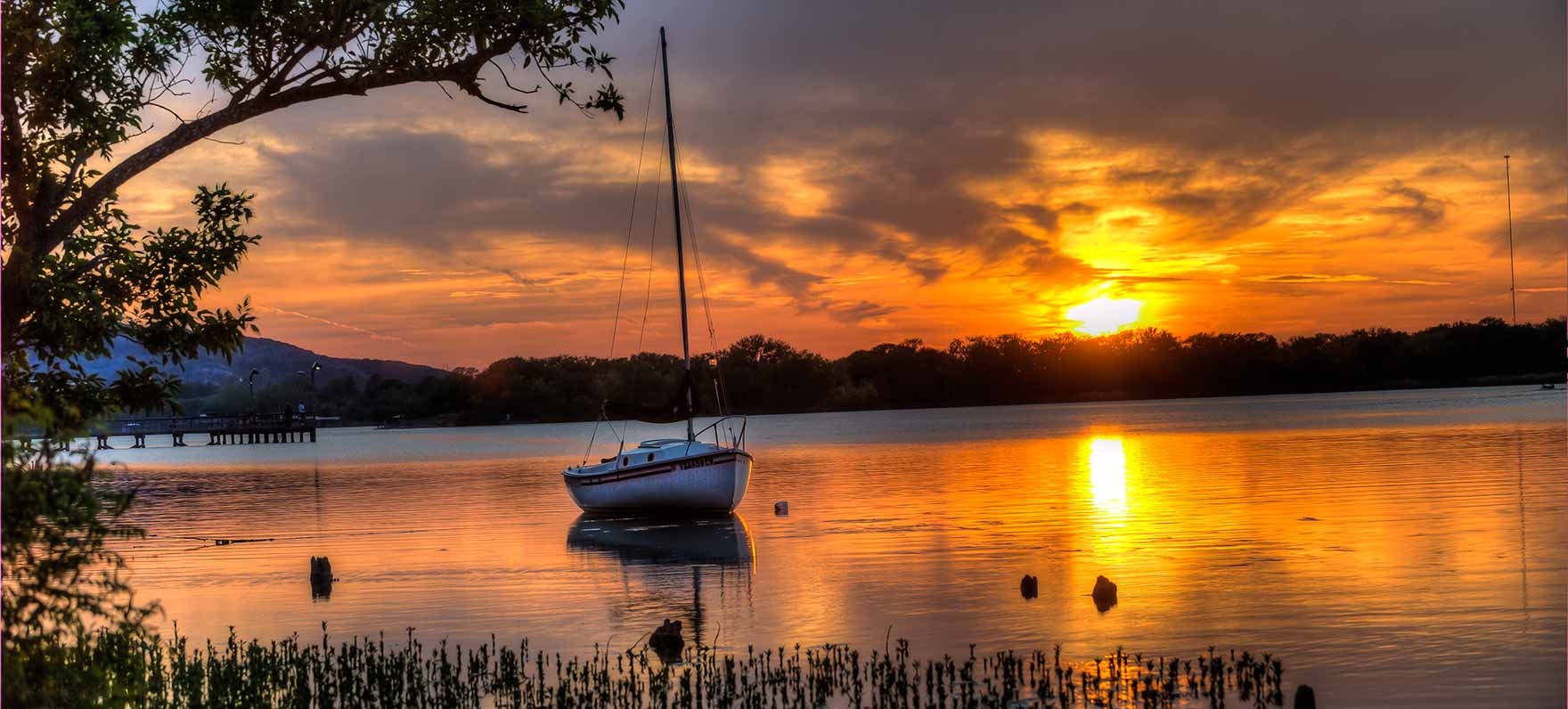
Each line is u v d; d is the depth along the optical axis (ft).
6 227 42.06
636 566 89.71
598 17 48.06
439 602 74.38
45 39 41.70
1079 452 233.35
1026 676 51.78
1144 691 47.98
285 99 45.70
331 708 45.52
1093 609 66.64
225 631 65.72
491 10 46.55
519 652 59.16
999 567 82.74
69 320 42.83
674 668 54.65
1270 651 55.57
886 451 261.03
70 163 43.21
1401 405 468.34
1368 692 48.37
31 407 33.04
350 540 110.52
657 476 126.00
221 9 44.50
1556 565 76.69
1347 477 148.15
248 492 179.52
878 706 46.68
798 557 91.86
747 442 330.75
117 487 192.85
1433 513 106.63
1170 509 118.11
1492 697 47.44
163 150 43.75
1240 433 291.99
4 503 31.86
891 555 90.99
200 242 46.55
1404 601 65.87
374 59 46.47
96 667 38.01
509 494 165.37
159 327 45.62
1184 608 66.08
